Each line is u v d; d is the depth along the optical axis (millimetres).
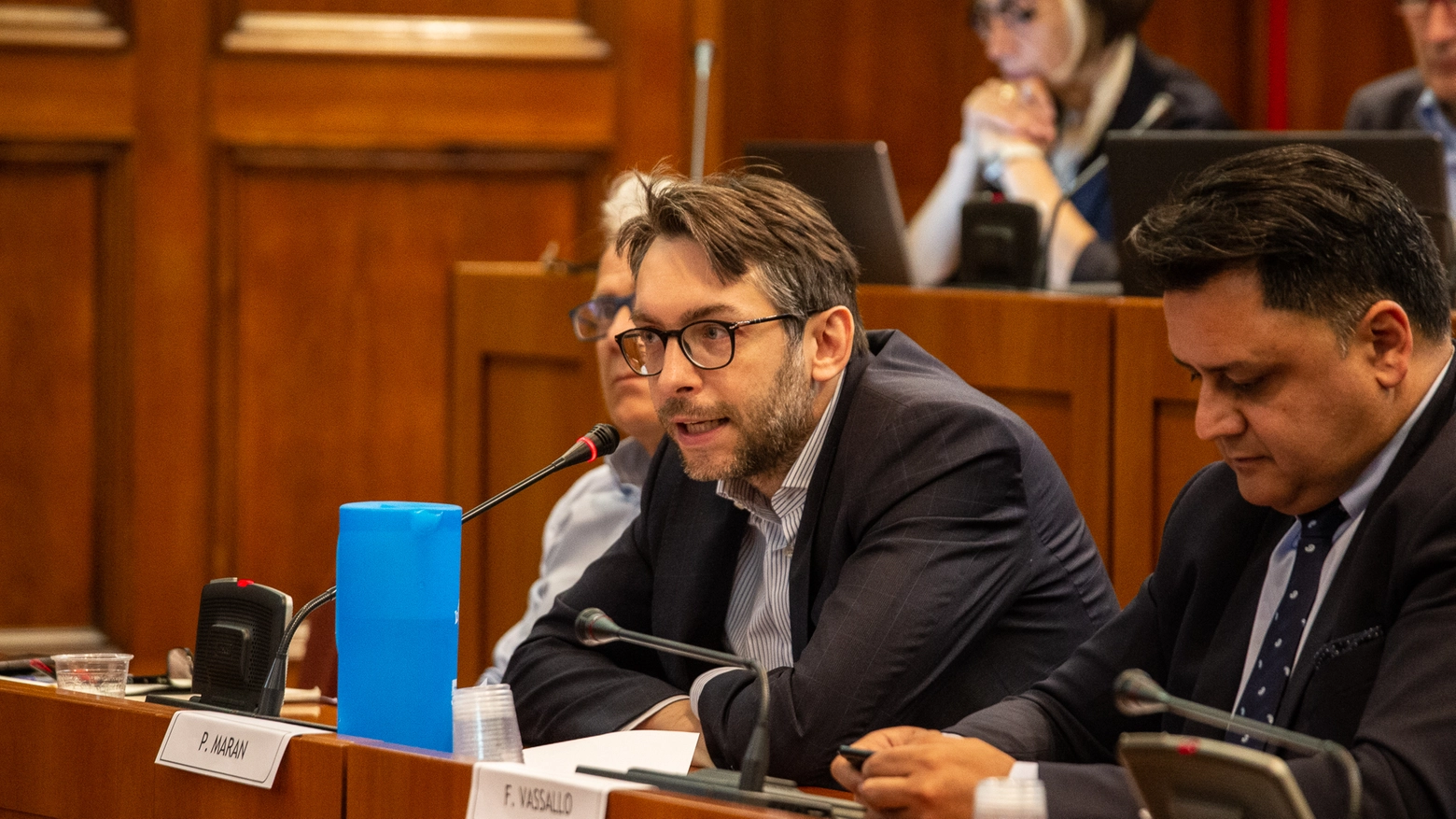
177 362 12648
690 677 5742
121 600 12578
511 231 13055
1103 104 11695
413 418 12938
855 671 4875
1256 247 3920
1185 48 14250
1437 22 10383
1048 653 5340
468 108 12930
